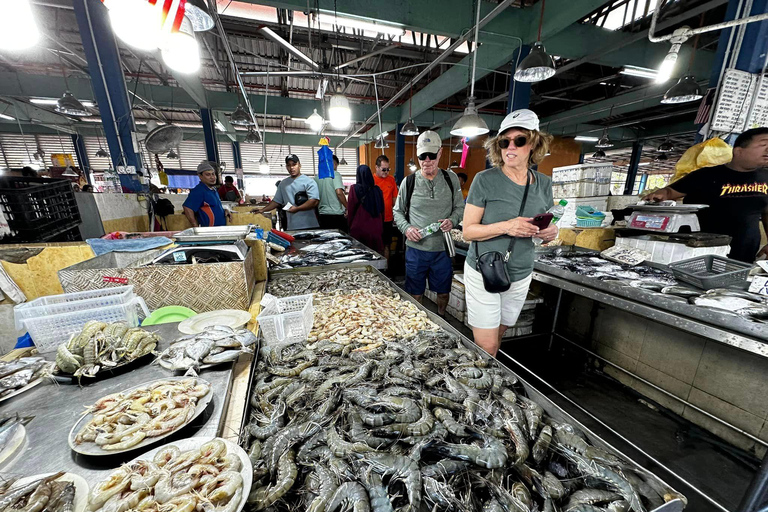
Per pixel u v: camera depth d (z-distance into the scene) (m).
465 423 0.93
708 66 5.69
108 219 3.17
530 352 3.03
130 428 0.76
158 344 1.21
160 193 6.46
